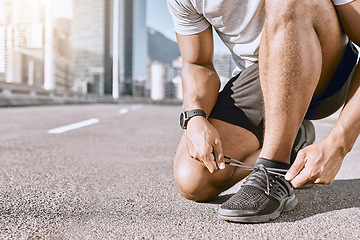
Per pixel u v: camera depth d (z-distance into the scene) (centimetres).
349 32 116
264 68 110
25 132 396
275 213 109
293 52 104
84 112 910
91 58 17362
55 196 138
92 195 140
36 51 14175
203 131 119
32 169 193
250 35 136
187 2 137
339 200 134
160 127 493
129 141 329
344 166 213
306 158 105
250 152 141
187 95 137
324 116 142
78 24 17800
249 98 135
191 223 107
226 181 136
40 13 14700
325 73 125
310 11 107
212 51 151
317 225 105
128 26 19725
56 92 1734
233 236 96
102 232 99
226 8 132
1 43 13850
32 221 108
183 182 132
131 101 3997
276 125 111
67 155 244
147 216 114
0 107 1081
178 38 152
